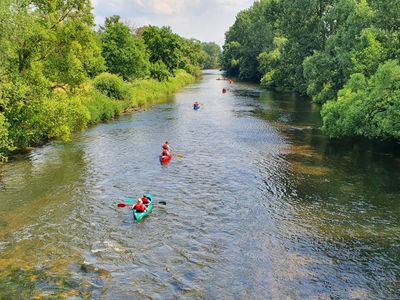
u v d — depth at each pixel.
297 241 18.75
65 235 19.20
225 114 55.31
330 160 31.81
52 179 27.02
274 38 106.06
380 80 32.03
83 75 35.50
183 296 14.66
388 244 18.41
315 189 25.41
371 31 43.28
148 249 18.09
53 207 22.47
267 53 107.69
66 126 33.16
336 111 37.16
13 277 15.59
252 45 122.12
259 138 39.94
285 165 30.53
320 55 59.09
